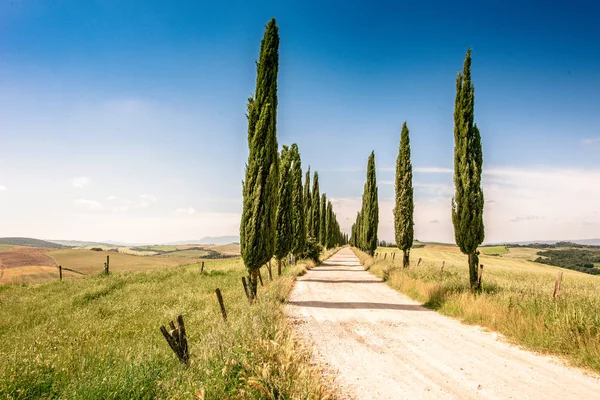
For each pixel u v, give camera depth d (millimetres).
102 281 20750
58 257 50906
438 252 77812
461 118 13695
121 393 4535
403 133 24328
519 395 5098
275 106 13281
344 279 20828
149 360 5707
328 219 64188
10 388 4820
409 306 12344
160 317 10977
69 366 5797
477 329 9055
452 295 11961
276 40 13336
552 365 6332
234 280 20719
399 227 23891
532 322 7949
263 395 4418
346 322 9859
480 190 13227
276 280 17359
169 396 4531
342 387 5449
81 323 10141
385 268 21688
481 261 53219
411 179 23891
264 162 12266
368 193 36406
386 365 6438
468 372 6043
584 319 7230
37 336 8398
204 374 4992
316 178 43469
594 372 5945
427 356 6934
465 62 13883
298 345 6980
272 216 12500
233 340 6258
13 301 15078
